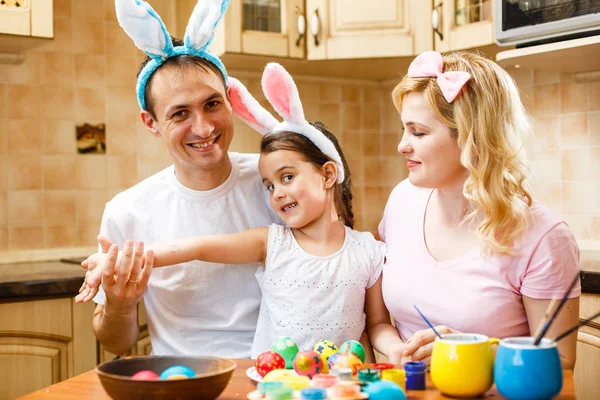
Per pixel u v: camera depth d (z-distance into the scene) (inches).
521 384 37.5
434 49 104.8
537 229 51.8
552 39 90.0
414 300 55.2
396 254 58.2
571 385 42.1
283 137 58.7
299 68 117.2
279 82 58.3
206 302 61.8
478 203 51.8
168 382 36.9
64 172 109.2
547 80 108.7
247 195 64.3
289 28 106.4
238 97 64.0
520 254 51.6
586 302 82.6
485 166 51.9
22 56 105.6
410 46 105.1
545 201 109.6
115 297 53.5
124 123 113.3
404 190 62.1
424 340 47.8
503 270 52.2
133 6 56.3
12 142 105.8
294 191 58.1
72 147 109.7
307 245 59.5
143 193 63.8
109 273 51.5
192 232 62.9
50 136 108.2
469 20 100.9
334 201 62.5
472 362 39.9
